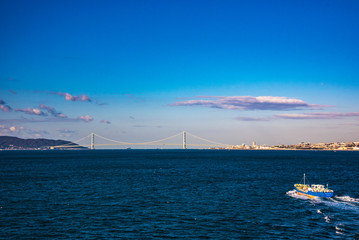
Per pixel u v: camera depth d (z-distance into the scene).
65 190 80.75
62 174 119.94
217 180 102.19
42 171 133.12
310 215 56.28
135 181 99.00
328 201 68.06
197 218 54.19
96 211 58.44
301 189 76.50
